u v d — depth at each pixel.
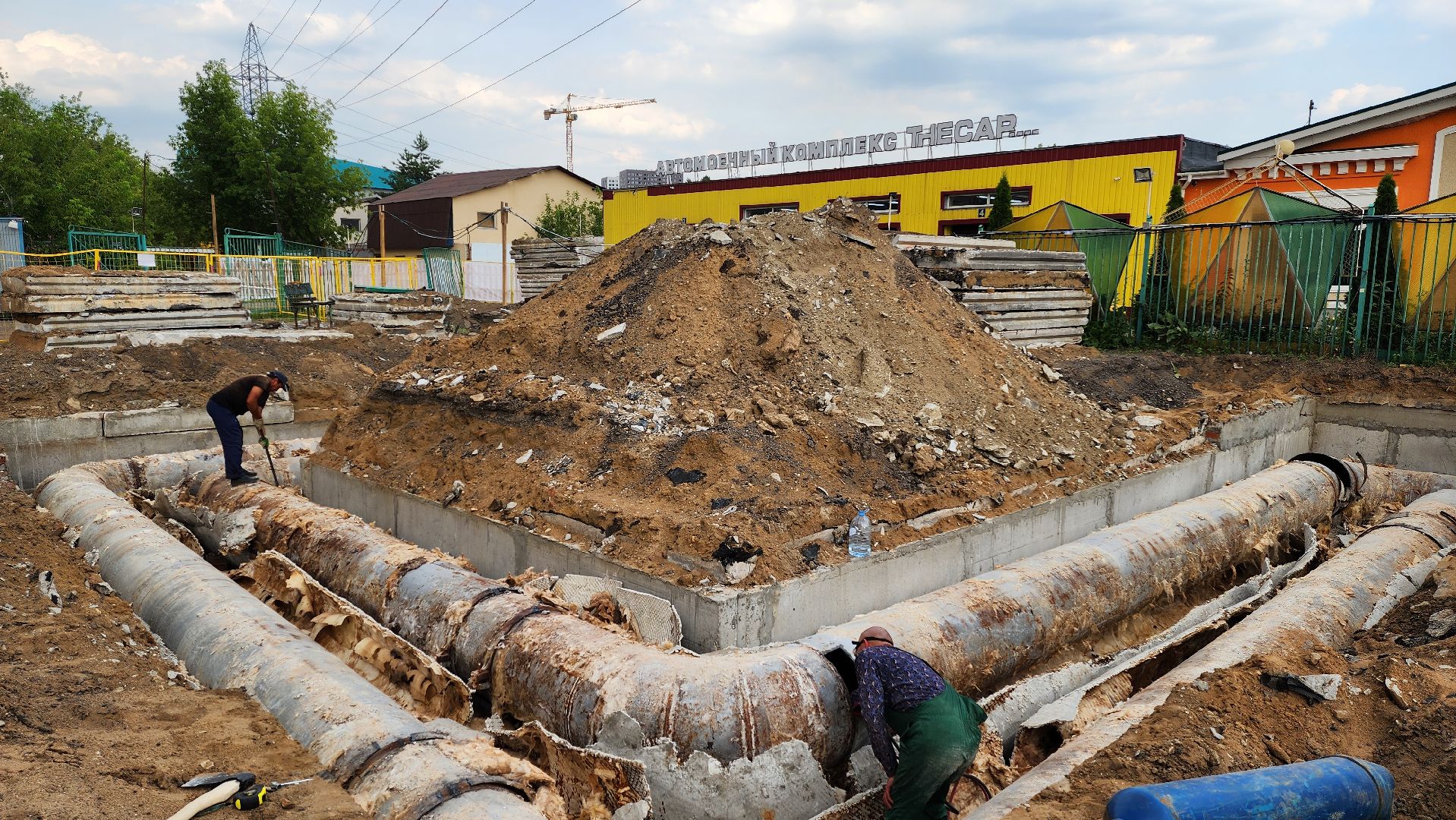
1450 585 6.29
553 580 6.51
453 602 5.66
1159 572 7.11
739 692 4.42
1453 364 12.37
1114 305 16.23
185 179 34.91
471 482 8.12
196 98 33.72
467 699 5.04
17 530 7.18
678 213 30.44
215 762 3.78
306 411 13.09
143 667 5.03
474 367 9.93
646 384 8.46
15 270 12.52
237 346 13.65
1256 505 8.48
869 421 8.05
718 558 6.07
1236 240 14.66
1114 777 4.27
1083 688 5.48
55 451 10.80
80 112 44.12
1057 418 9.59
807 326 8.89
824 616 6.29
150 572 6.23
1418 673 5.20
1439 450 11.51
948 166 24.55
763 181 28.19
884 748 4.26
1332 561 7.35
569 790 4.42
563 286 10.88
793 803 4.34
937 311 10.38
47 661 4.88
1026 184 23.23
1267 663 5.30
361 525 7.24
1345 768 3.82
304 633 5.35
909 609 5.60
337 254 34.84
